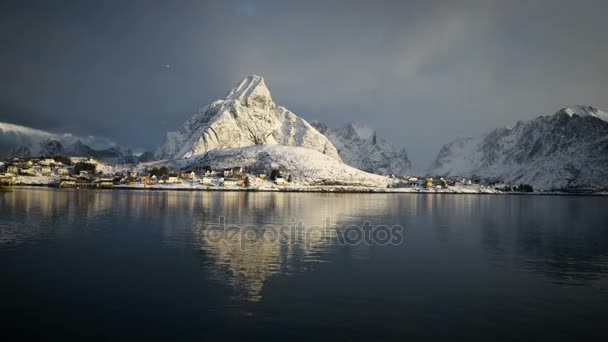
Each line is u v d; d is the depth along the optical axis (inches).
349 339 726.5
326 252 1504.7
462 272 1233.4
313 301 927.0
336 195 7337.6
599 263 1384.1
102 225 2105.1
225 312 845.8
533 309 900.6
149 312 838.5
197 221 2373.3
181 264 1254.3
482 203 5890.8
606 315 866.8
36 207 3031.5
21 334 724.7
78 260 1286.9
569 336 756.6
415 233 2114.9
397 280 1122.7
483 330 780.0
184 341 703.7
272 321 801.6
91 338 711.7
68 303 884.6
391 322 810.8
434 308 898.7
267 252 1472.7
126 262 1270.9
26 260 1274.6
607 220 3083.2
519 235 2094.0
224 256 1386.6
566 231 2298.2
